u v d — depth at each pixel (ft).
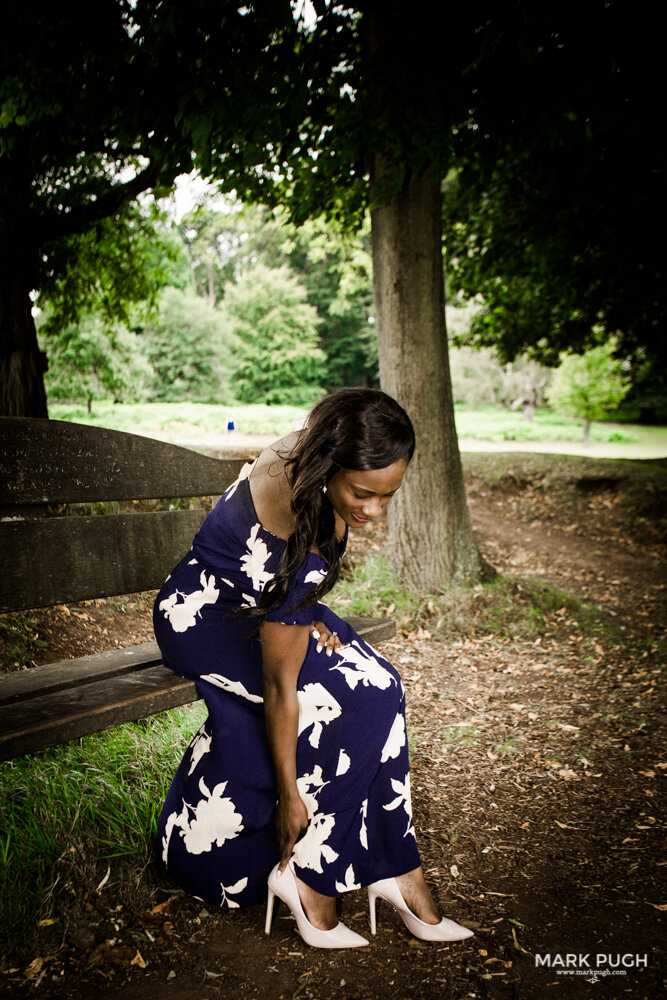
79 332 44.88
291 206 20.42
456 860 7.06
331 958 5.59
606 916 6.16
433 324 15.93
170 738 8.35
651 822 7.79
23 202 18.01
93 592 7.34
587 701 11.62
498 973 5.43
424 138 12.48
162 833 6.18
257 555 5.45
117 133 14.69
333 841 5.64
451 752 9.58
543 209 23.31
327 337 132.67
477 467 32.45
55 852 6.39
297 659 5.38
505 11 11.02
